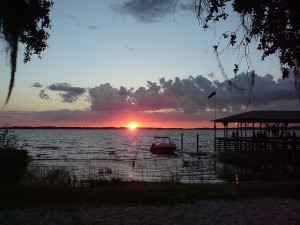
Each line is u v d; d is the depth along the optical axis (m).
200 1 6.08
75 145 89.56
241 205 13.14
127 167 33.81
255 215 11.59
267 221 10.81
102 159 43.69
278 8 5.70
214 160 41.16
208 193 15.38
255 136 43.28
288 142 32.88
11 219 10.91
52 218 11.11
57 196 14.37
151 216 11.49
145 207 12.79
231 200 14.05
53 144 93.00
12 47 8.99
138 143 107.94
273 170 30.59
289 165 32.84
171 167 34.25
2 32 8.90
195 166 35.28
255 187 17.11
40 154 53.69
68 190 15.52
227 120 46.31
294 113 41.94
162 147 55.00
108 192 15.28
